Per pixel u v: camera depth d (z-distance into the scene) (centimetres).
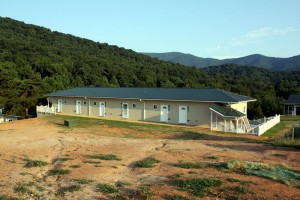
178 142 1670
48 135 1911
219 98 2653
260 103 5134
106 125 2656
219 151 1364
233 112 2514
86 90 3891
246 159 1177
